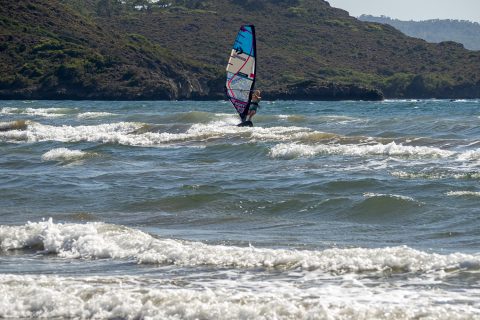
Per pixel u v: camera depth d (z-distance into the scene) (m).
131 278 30.78
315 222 43.66
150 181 60.41
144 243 35.75
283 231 41.12
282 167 65.19
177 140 91.12
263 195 51.69
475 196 46.84
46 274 32.34
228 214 46.75
